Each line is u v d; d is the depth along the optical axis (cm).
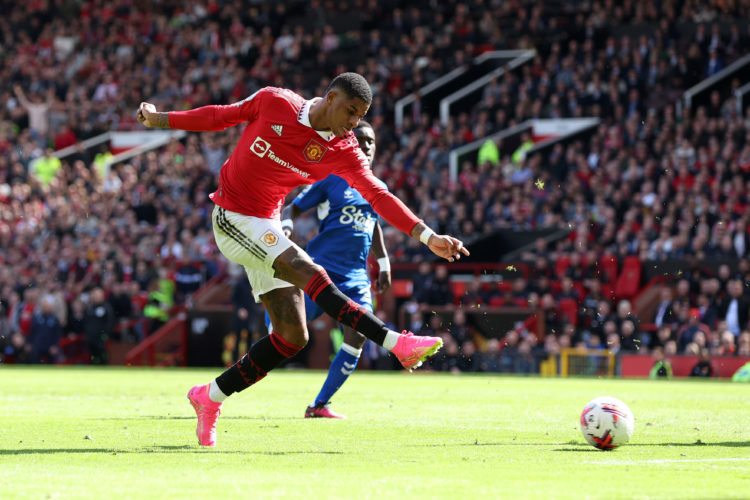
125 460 1664
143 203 9194
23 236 9062
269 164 1869
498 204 8225
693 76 9375
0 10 12675
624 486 1396
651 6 10244
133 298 7888
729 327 6519
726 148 8062
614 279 7244
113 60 11675
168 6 12206
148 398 3484
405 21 11350
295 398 3556
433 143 9219
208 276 8131
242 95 10688
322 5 11912
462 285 7338
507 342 6850
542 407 3155
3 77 11881
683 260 7125
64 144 11050
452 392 4078
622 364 6425
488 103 9638
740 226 7281
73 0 12538
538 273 7362
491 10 11375
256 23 11906
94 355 7712
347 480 1430
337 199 2792
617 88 9162
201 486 1366
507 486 1386
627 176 8006
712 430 2348
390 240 7862
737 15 10125
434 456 1748
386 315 7194
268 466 1591
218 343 7544
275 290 1936
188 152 9662
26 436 2078
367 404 3278
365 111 1827
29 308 8088
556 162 8475
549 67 9681
